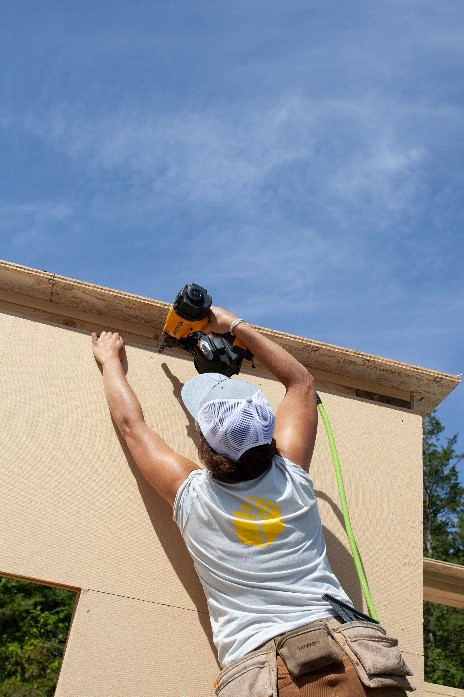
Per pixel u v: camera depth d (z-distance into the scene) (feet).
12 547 7.98
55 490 8.44
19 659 40.27
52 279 9.93
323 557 6.89
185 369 9.89
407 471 10.21
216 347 8.82
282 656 6.07
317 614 6.38
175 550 8.52
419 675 8.70
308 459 7.64
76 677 7.49
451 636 62.08
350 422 10.36
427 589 14.70
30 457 8.55
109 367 9.04
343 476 9.83
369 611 7.98
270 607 6.44
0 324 9.35
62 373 9.24
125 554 8.31
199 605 8.24
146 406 9.37
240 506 6.86
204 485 7.14
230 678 6.22
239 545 6.75
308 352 10.75
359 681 5.98
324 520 9.36
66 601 46.96
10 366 9.09
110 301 10.19
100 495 8.57
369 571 9.19
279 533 6.76
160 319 10.44
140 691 7.61
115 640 7.80
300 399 8.09
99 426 9.02
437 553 77.97
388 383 11.34
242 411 6.90
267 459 6.97
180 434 9.34
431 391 11.43
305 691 5.94
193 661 7.92
